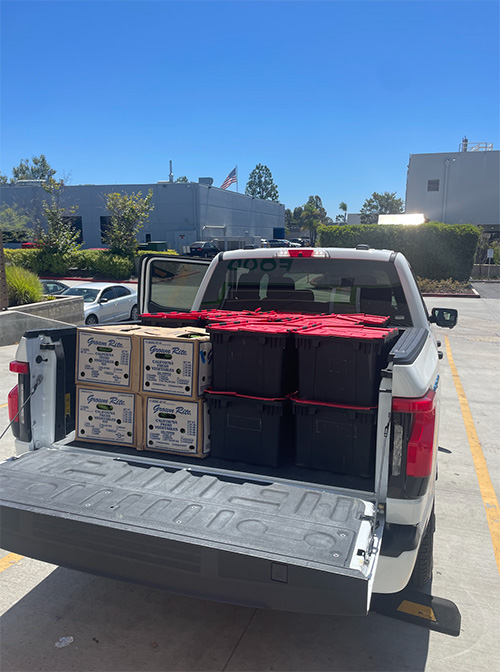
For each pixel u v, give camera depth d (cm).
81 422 337
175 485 281
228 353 305
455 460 587
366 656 298
